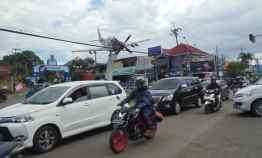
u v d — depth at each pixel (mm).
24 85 53281
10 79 54438
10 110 8641
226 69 65188
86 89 10172
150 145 8453
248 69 79125
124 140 8023
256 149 7449
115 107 10984
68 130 9258
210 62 50719
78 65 73000
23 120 8172
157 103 14219
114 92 11211
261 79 13820
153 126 8914
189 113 14859
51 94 9523
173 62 49812
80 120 9648
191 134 9609
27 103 9367
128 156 7520
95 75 52656
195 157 7031
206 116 13477
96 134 10539
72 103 9523
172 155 7312
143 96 8633
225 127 10469
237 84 26094
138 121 8391
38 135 8352
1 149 3750
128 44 38188
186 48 51062
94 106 10180
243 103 12688
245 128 10094
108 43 37656
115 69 51344
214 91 14734
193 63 50688
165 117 13883
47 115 8680
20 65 81938
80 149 8578
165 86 15531
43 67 48344
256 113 12547
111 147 7750
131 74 49500
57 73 49031
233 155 7039
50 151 8578
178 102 14742
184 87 15258
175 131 10234
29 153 8430
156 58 49219
